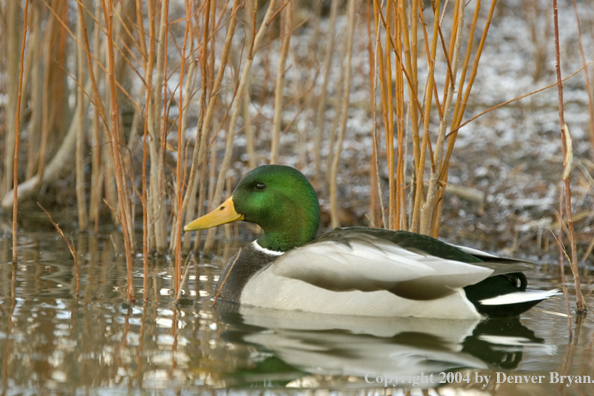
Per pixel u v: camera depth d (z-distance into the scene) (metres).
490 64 23.84
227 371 6.36
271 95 19.62
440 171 9.09
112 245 12.27
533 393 6.04
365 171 16.11
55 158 15.27
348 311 8.40
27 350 6.69
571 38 25.91
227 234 13.63
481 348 7.20
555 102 20.61
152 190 11.52
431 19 23.22
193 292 9.35
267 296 8.73
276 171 9.57
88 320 7.73
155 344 7.02
